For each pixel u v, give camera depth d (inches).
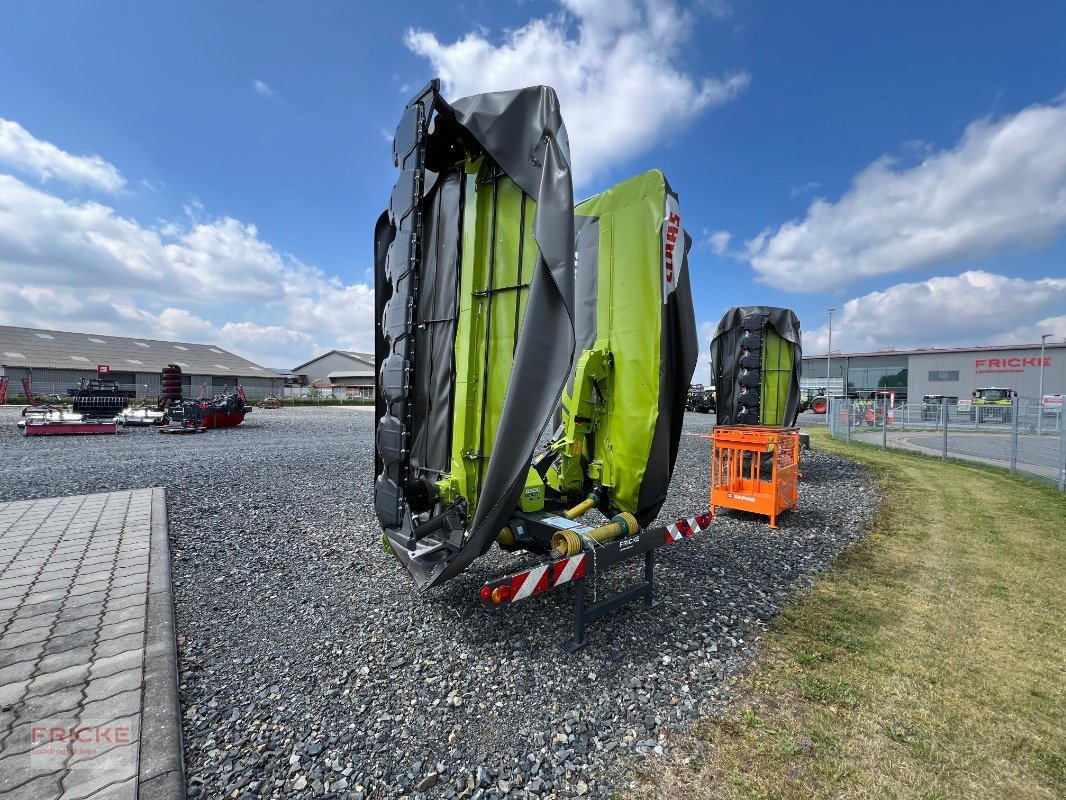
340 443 531.8
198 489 287.6
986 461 424.8
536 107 111.1
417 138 118.0
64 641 115.0
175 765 77.6
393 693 100.4
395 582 156.6
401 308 121.9
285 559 176.6
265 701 97.6
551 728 90.4
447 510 128.8
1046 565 176.2
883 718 93.3
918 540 206.2
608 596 148.2
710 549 194.9
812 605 143.3
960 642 121.8
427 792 75.8
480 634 124.3
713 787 76.6
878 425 867.4
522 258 116.3
